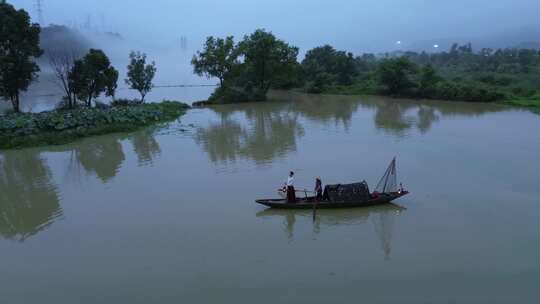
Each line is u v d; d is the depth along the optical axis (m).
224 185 21.69
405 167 24.27
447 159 25.97
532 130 35.28
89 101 51.50
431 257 13.98
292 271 13.23
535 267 13.26
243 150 29.39
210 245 15.13
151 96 73.81
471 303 11.53
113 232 16.47
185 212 18.23
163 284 12.72
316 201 18.25
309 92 77.50
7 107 57.72
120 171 24.92
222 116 47.41
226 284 12.60
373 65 107.62
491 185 20.98
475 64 102.31
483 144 30.03
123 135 36.41
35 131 34.72
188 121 43.94
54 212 18.77
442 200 19.09
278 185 21.50
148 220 17.50
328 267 13.45
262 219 17.36
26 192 21.56
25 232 16.81
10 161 27.94
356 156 27.00
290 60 65.88
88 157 28.59
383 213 17.86
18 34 44.97
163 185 21.98
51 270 13.79
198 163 26.19
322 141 31.86
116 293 12.35
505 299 11.70
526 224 16.41
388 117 44.25
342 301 11.65
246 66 65.69
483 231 15.86
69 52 99.31
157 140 33.81
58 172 25.09
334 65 86.19
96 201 19.94
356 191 18.42
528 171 23.22
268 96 71.94
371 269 13.30
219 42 68.06
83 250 15.08
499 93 56.59
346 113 48.09
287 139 32.94
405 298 11.76
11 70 45.53
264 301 11.71
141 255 14.55
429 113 47.03
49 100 66.94
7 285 12.98
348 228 16.41
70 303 11.95
